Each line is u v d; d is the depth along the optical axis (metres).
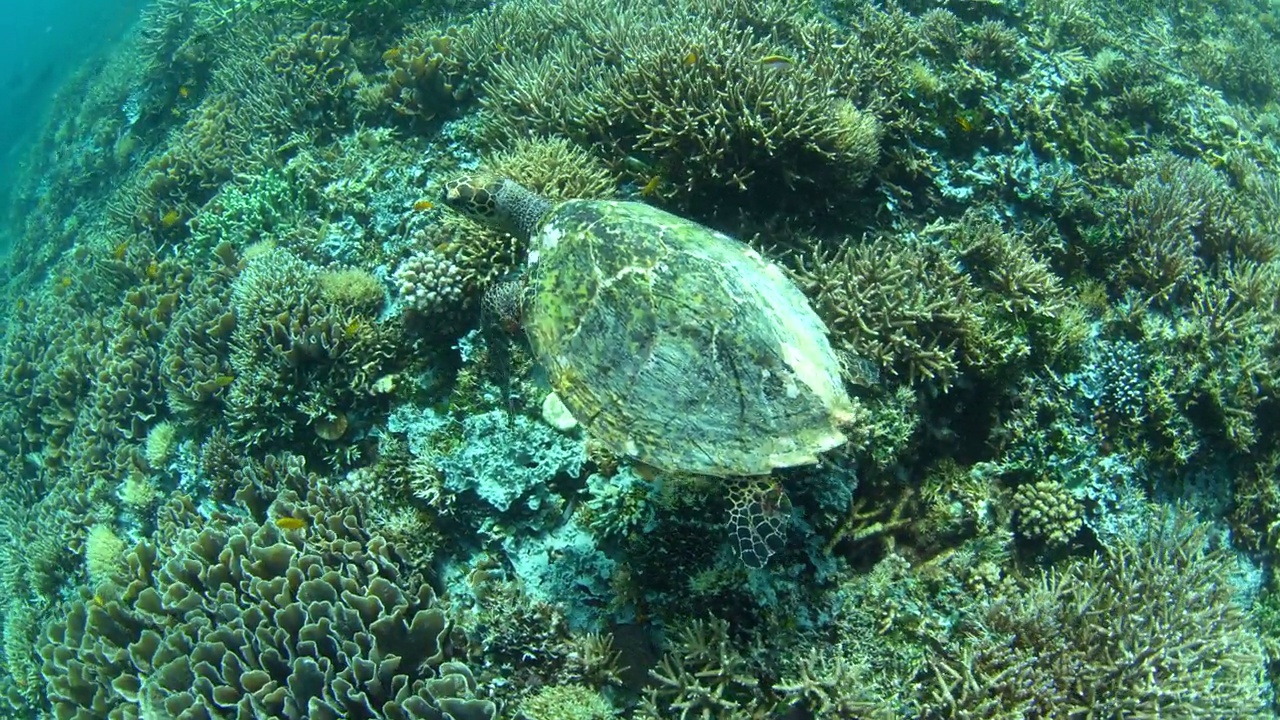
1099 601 1.45
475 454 1.56
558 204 1.51
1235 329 1.77
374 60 2.74
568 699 1.38
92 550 1.94
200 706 1.30
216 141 2.85
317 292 1.85
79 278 3.00
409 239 1.99
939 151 1.97
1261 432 1.77
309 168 2.34
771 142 1.68
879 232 1.82
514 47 2.29
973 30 2.20
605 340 1.29
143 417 2.12
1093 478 1.62
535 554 1.50
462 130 2.21
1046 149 2.05
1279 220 2.09
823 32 2.12
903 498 1.55
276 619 1.36
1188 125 2.36
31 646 2.10
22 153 7.00
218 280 2.19
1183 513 1.62
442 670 1.33
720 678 1.34
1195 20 3.43
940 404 1.62
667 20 2.15
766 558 1.26
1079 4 2.64
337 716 1.27
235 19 3.52
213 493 1.79
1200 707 1.32
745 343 1.24
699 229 1.40
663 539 1.42
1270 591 1.73
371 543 1.50
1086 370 1.71
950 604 1.47
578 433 1.52
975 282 1.75
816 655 1.38
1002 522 1.57
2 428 2.70
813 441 1.23
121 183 3.73
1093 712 1.33
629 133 1.88
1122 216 1.93
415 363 1.75
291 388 1.76
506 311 1.55
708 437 1.23
